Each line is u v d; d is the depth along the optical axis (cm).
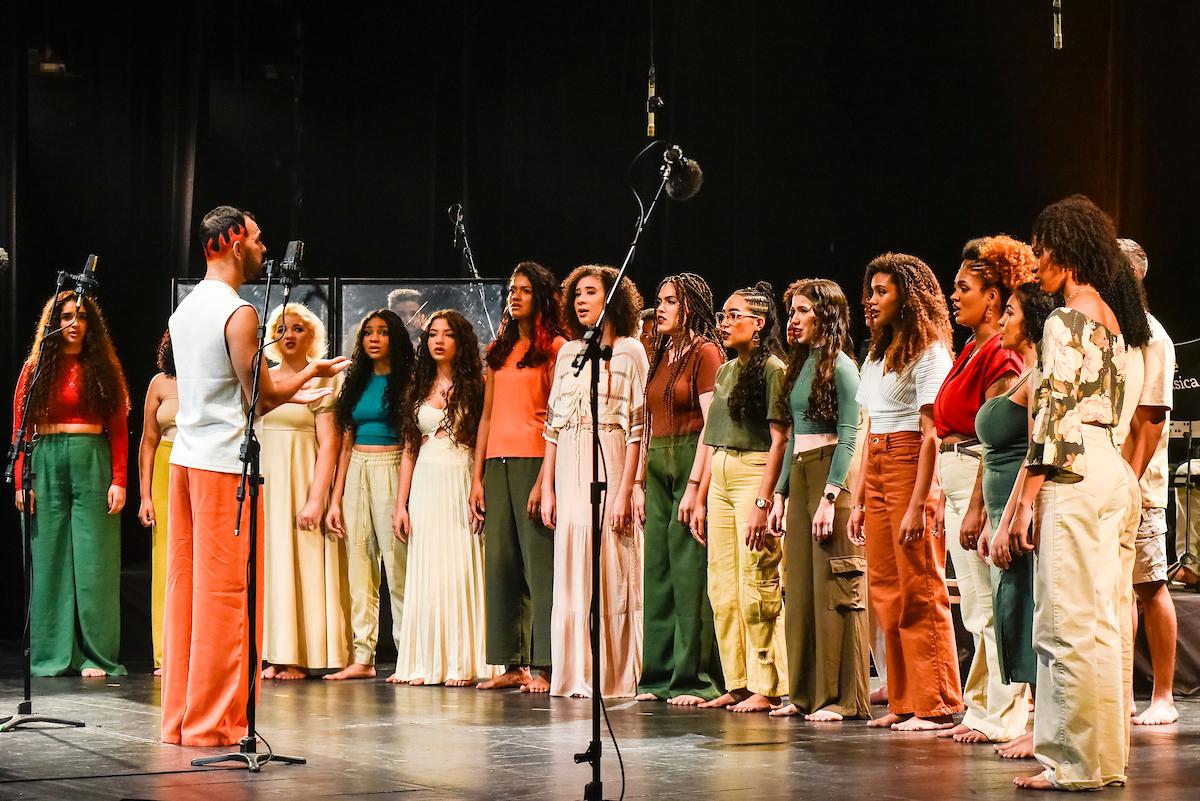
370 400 651
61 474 661
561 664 572
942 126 850
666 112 922
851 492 512
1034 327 413
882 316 466
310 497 650
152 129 926
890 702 478
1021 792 352
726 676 529
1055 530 355
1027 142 823
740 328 520
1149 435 441
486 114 969
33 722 480
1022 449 388
